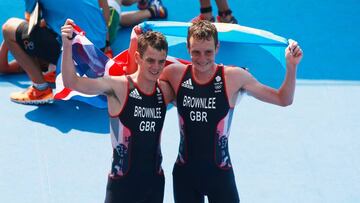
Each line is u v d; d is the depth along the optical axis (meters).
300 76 18.75
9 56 19.28
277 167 14.91
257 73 18.72
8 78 18.39
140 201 11.01
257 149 15.54
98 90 10.42
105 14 17.94
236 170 14.75
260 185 14.30
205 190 11.21
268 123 16.59
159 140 10.95
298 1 22.77
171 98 10.98
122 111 10.57
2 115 16.55
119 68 13.56
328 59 19.59
